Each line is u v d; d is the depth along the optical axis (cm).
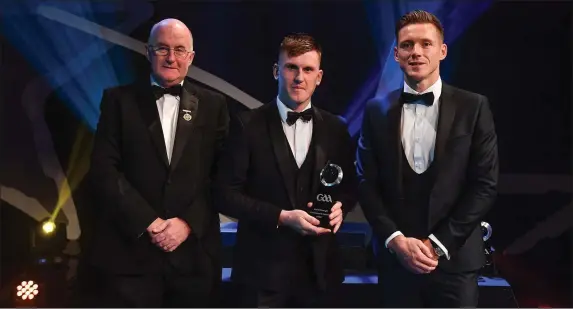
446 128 234
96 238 254
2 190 397
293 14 395
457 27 395
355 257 324
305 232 229
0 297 331
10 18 404
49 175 401
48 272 334
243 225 249
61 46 404
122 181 246
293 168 241
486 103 238
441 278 235
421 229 236
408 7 394
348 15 395
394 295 242
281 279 238
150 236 244
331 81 396
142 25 400
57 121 402
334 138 247
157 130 249
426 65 234
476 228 242
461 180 234
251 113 249
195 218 250
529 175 398
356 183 254
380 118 242
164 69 252
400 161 237
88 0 402
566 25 388
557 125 394
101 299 268
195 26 396
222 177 245
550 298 387
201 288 253
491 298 292
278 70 250
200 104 260
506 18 392
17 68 401
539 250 404
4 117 400
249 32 396
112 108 254
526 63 393
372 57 396
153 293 248
